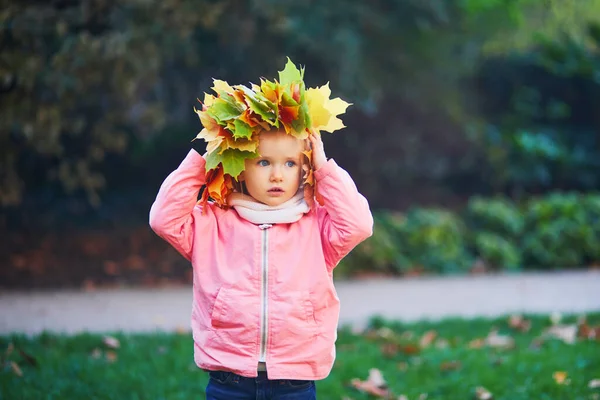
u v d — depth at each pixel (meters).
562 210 10.14
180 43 8.61
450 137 11.73
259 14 8.61
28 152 10.55
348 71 8.90
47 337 5.42
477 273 9.25
